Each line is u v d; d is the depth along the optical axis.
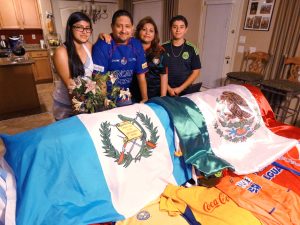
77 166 0.95
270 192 1.14
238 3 3.37
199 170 1.17
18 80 3.35
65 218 0.86
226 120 1.43
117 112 1.15
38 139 0.94
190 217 1.01
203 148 1.26
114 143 1.05
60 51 1.39
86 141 0.99
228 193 1.12
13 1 4.60
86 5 5.24
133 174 1.07
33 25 4.97
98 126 1.05
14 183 0.89
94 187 0.97
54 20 5.00
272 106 3.07
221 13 3.67
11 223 0.79
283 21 2.83
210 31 3.95
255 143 1.50
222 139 1.40
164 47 2.16
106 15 5.58
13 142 0.97
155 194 1.10
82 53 1.49
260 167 1.30
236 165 1.28
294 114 2.95
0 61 3.29
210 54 4.06
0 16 4.59
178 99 1.39
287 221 1.00
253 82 2.91
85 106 1.19
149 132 1.16
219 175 1.20
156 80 1.95
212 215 1.01
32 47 5.18
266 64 3.16
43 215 0.83
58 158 0.93
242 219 0.99
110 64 1.59
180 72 2.17
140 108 1.22
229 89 1.63
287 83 2.64
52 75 5.28
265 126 1.61
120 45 1.58
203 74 4.30
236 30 3.50
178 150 1.22
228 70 3.79
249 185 1.19
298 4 2.64
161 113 1.24
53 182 0.89
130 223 0.97
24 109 3.54
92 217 0.91
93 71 1.51
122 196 1.02
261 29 3.15
